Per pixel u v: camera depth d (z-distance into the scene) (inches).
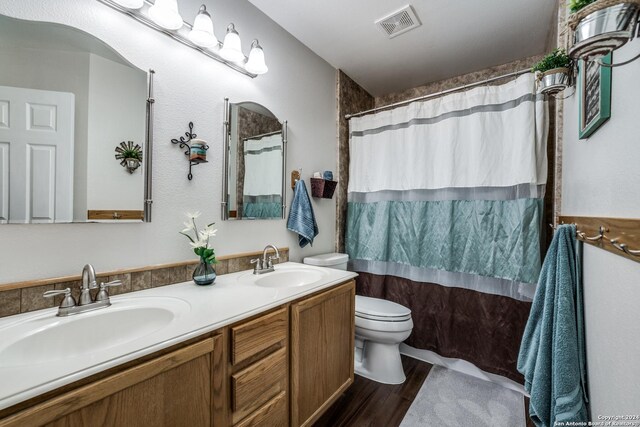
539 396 39.8
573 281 39.3
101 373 25.3
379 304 75.8
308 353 49.9
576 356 36.6
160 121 49.1
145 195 47.0
